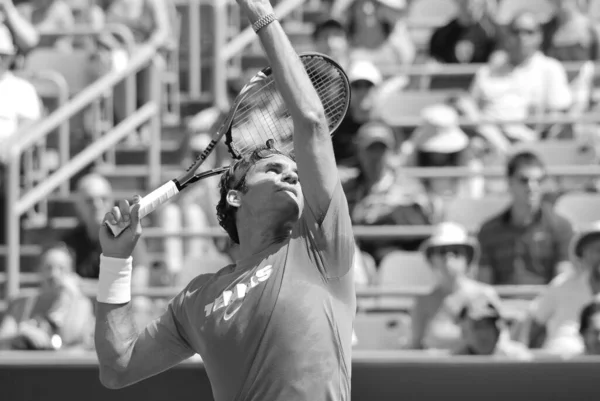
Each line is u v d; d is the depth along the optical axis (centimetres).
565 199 3303
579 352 2619
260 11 1225
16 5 4659
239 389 1242
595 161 3697
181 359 1332
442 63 4359
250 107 1488
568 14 4394
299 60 1227
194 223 3491
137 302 2961
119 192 3862
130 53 4162
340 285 1241
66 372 1975
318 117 1212
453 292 2761
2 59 3547
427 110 3725
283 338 1216
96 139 3900
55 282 2908
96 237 3347
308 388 1208
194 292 1299
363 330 2752
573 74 4203
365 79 3553
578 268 2817
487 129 3859
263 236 1290
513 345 2598
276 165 1279
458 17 4378
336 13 4644
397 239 3238
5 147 3434
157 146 3916
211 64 4331
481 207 3338
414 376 1933
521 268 3086
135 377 1330
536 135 3959
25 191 3725
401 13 4444
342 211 1233
